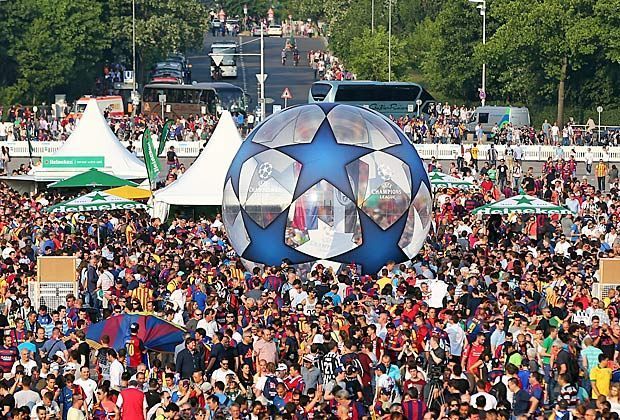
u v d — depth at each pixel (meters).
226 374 37.25
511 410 36.06
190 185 76.88
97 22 159.75
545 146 119.06
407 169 61.16
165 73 171.62
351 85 142.88
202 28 176.50
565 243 62.28
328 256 59.75
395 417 32.50
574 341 40.19
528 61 142.62
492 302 44.59
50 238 60.66
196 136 126.44
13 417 33.84
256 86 184.25
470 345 40.75
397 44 169.50
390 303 46.56
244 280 53.09
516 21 137.88
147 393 35.31
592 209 77.88
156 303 48.12
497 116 134.25
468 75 156.25
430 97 143.88
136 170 87.81
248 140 62.62
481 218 75.06
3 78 156.00
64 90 160.75
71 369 37.88
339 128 61.31
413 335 41.12
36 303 51.38
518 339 39.69
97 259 53.03
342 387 35.00
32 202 77.56
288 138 61.28
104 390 35.66
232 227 61.94
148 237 64.62
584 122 146.62
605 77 146.75
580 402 35.53
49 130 128.62
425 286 49.44
